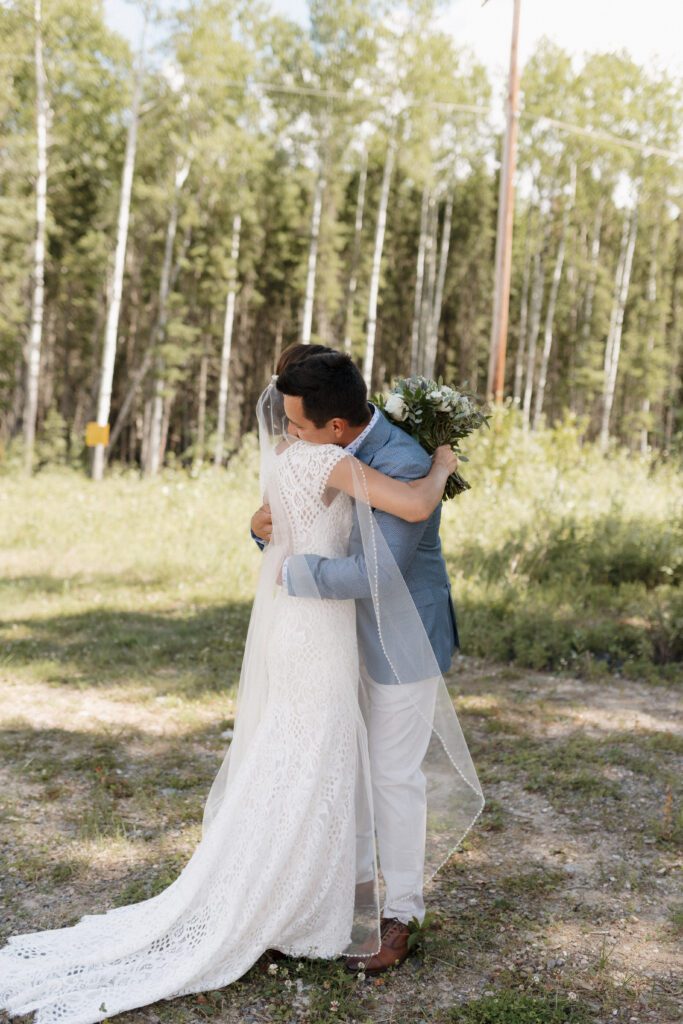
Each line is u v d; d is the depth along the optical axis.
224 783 2.79
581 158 28.45
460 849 3.30
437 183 30.95
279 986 2.43
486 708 4.94
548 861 3.20
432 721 2.58
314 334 31.03
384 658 2.51
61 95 22.33
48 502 12.60
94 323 32.19
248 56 23.00
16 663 5.66
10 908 2.82
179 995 2.38
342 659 2.50
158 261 29.16
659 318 34.84
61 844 3.26
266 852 2.44
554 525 8.92
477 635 6.23
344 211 34.09
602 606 7.35
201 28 21.08
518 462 12.55
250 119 25.41
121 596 7.64
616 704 5.04
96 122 23.42
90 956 2.46
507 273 14.32
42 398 36.41
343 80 24.20
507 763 4.14
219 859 2.49
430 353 32.34
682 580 8.09
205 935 2.46
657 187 29.03
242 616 6.89
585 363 33.84
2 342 25.12
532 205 30.91
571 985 2.46
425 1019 2.32
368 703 2.59
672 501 11.42
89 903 2.85
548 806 3.69
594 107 27.22
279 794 2.46
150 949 2.50
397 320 38.69
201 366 33.38
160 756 4.18
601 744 4.37
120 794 3.71
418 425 2.59
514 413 12.87
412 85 24.00
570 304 35.41
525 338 38.34
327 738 2.47
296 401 2.46
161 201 24.39
